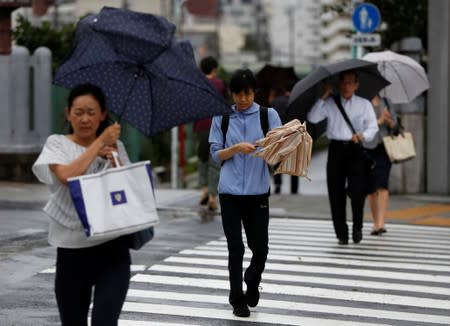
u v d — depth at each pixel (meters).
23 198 43.97
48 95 51.81
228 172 20.05
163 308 20.88
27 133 51.16
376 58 35.81
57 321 19.41
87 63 14.48
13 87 50.81
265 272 25.95
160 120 14.81
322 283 24.44
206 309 20.83
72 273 13.80
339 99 30.34
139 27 14.40
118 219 13.20
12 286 23.09
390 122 33.69
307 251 30.12
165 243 31.23
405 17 62.03
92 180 13.22
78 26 14.80
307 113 30.38
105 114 14.24
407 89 35.53
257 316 20.22
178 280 24.34
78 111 13.84
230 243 19.95
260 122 20.25
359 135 30.02
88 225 13.08
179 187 71.06
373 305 21.77
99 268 13.84
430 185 49.59
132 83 14.52
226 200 20.05
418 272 26.45
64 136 14.15
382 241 32.94
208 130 41.16
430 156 49.44
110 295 13.42
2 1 52.31
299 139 19.47
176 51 14.51
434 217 40.75
